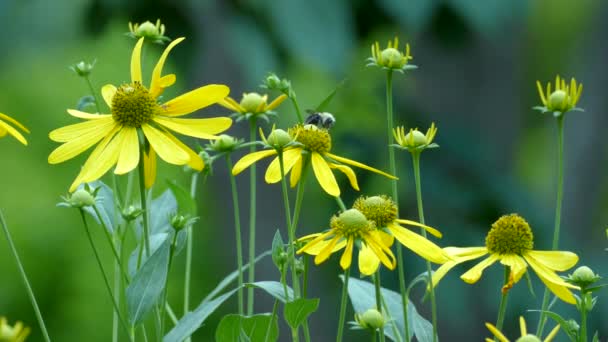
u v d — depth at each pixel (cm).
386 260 289
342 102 1084
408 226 966
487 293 871
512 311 853
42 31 928
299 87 1277
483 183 988
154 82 307
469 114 1088
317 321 952
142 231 340
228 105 373
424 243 303
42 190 1656
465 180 991
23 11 919
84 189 319
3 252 1590
